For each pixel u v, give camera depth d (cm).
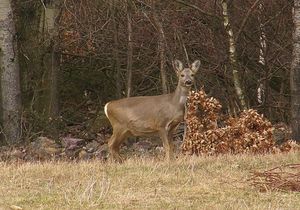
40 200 891
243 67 1912
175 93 1302
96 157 1627
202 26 1883
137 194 920
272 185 945
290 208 836
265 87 1903
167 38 1883
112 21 1941
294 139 1502
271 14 1886
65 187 973
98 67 2323
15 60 1930
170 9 1889
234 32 1862
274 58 1895
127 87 1956
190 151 1416
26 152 1702
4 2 1912
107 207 848
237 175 1056
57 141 1844
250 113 1436
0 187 986
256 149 1395
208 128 1438
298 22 1516
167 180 1013
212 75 1912
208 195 912
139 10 1922
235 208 835
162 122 1298
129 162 1192
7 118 1909
